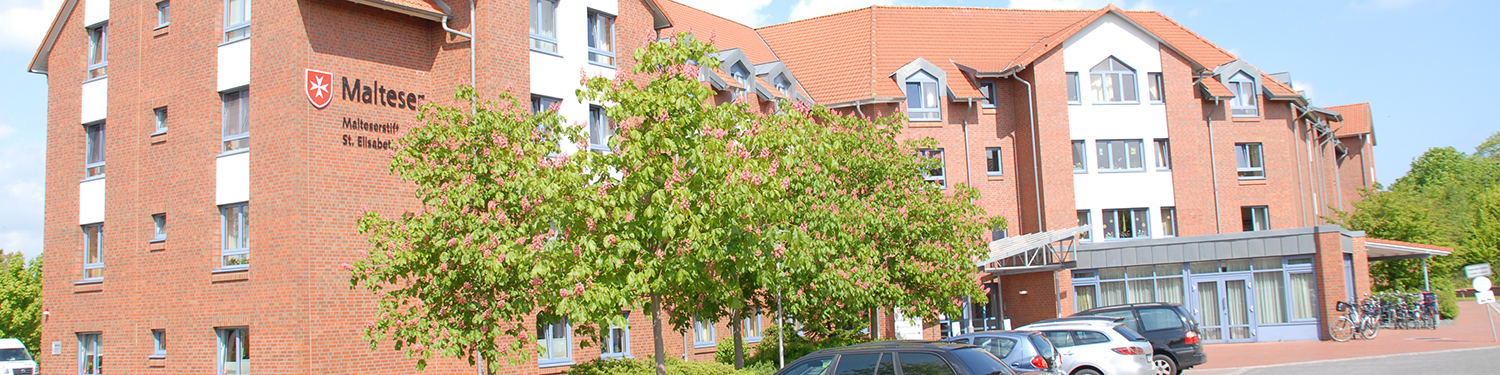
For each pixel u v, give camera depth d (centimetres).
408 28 2216
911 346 1254
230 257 2130
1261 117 3878
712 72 2916
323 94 2047
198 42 2211
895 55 3759
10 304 3888
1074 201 3534
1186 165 3684
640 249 1390
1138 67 3688
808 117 1858
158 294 2256
